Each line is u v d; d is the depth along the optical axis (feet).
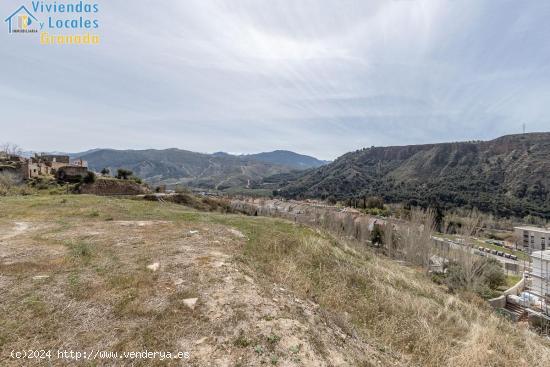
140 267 18.44
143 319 12.85
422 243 88.12
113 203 48.60
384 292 23.65
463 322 21.43
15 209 40.16
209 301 14.46
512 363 16.38
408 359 15.30
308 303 17.69
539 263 71.46
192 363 10.39
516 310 62.08
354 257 34.24
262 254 25.79
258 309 14.11
